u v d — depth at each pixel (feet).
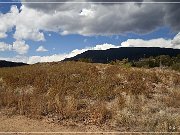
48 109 52.95
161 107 53.57
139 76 85.15
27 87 72.38
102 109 50.52
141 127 43.68
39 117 50.70
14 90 69.00
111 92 64.34
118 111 50.16
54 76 81.82
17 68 111.24
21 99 58.08
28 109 54.39
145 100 59.31
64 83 74.13
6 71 97.30
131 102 55.67
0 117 51.57
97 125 46.55
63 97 60.59
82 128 45.44
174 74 96.32
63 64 117.29
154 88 73.56
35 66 116.88
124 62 153.89
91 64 114.32
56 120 49.24
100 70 94.89
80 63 121.19
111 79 78.33
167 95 65.67
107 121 47.67
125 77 83.46
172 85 80.33
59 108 52.34
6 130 43.96
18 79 79.00
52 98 59.47
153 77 85.51
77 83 75.46
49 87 69.87
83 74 85.51
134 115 48.03
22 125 46.83
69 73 86.63
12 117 51.49
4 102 58.29
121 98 58.70
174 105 55.72
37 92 66.80
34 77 80.64
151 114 48.44
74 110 52.31
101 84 72.69
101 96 62.44
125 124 45.50
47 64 122.83
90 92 64.69
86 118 49.57
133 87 69.31
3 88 71.05
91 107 53.57
